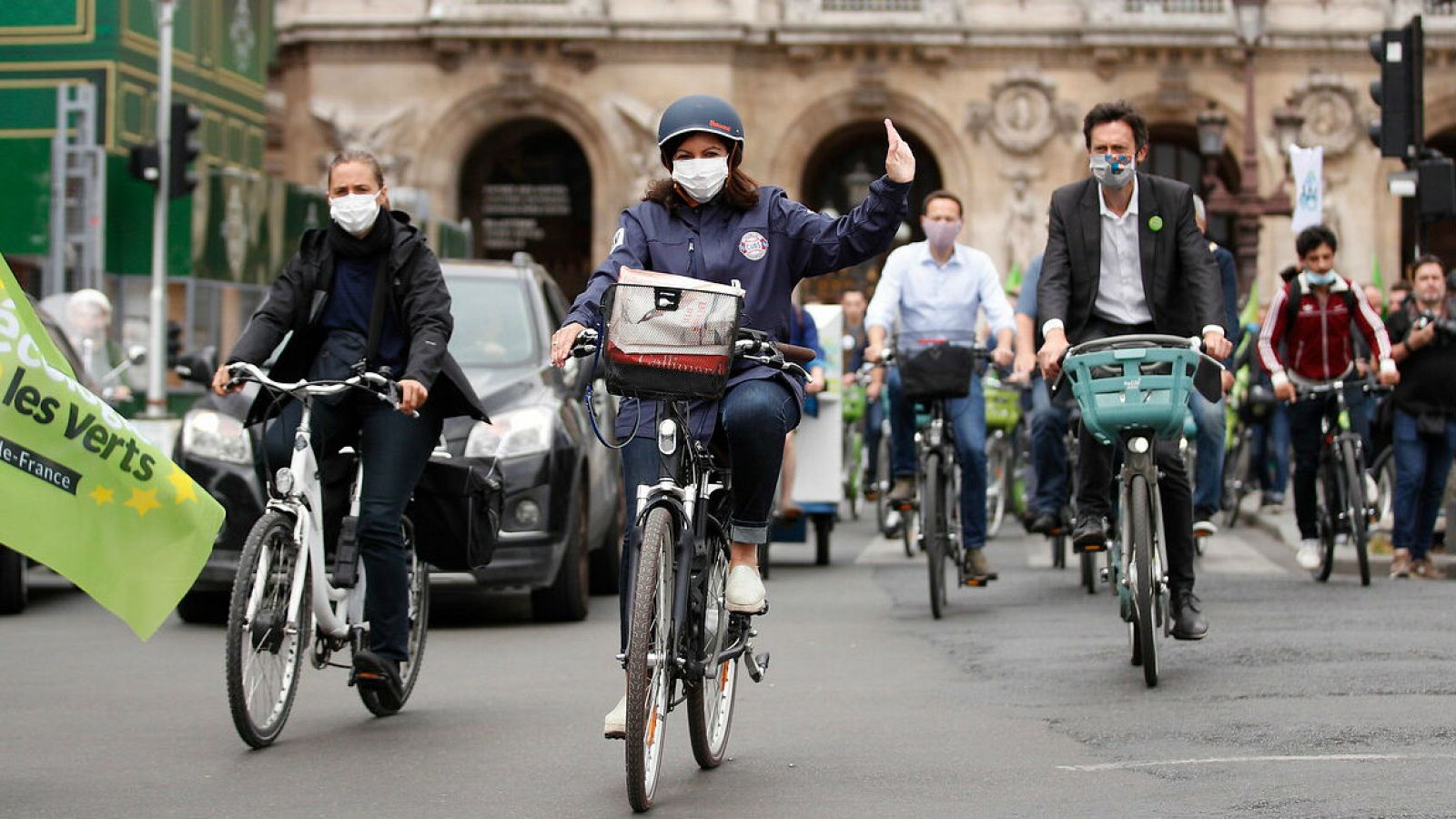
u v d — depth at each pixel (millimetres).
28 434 18172
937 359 31219
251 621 19828
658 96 129875
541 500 31297
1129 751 19328
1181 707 21891
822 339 41594
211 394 32719
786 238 18781
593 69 129875
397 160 129625
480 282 35156
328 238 22000
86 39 81812
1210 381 24625
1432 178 43750
